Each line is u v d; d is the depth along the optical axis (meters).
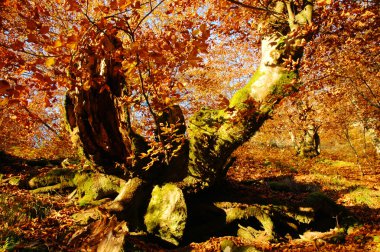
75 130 6.20
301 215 7.73
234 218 7.09
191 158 6.80
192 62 3.59
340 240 6.90
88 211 6.83
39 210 6.67
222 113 6.66
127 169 6.58
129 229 6.31
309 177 13.80
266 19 6.38
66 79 4.42
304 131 19.41
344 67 9.09
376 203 10.23
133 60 3.84
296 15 5.15
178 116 6.62
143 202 6.84
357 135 25.56
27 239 5.12
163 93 4.76
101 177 8.05
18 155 12.93
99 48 3.99
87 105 5.89
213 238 6.70
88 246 5.14
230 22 7.68
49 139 15.93
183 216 6.37
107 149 6.52
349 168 16.72
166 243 6.30
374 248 6.21
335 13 5.94
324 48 7.79
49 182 8.62
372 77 12.98
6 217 5.88
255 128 6.29
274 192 9.95
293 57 5.48
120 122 6.16
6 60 3.66
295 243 6.79
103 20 3.35
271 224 7.05
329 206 8.24
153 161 5.96
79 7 3.18
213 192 7.93
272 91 5.80
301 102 14.30
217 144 6.59
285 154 20.36
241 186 9.50
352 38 6.88
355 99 14.81
